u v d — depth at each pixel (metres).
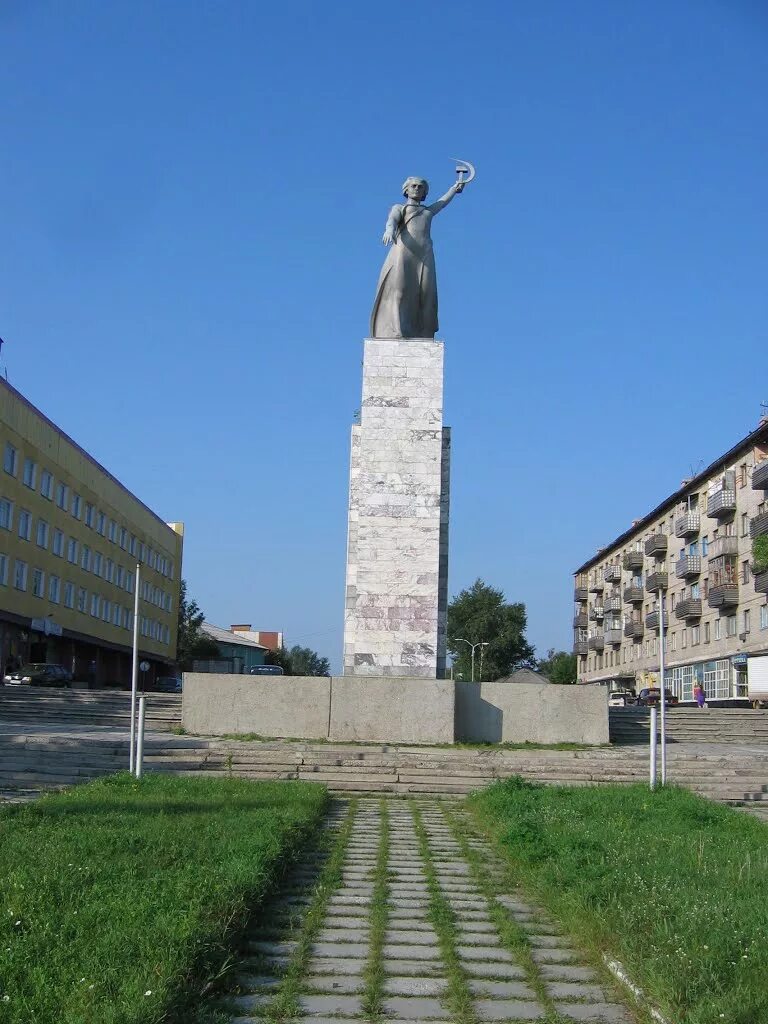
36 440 52.31
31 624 51.66
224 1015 6.52
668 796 16.58
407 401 27.78
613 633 81.62
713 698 61.50
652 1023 6.45
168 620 82.31
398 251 28.91
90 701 31.73
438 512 27.30
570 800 15.95
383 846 13.41
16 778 19.19
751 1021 6.03
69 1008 5.84
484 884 11.01
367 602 26.91
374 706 25.84
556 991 7.29
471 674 98.31
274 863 10.30
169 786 16.86
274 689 26.11
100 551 63.94
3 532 48.12
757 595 55.44
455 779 20.39
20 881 8.77
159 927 7.32
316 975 7.52
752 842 12.48
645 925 7.89
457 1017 6.70
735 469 59.53
